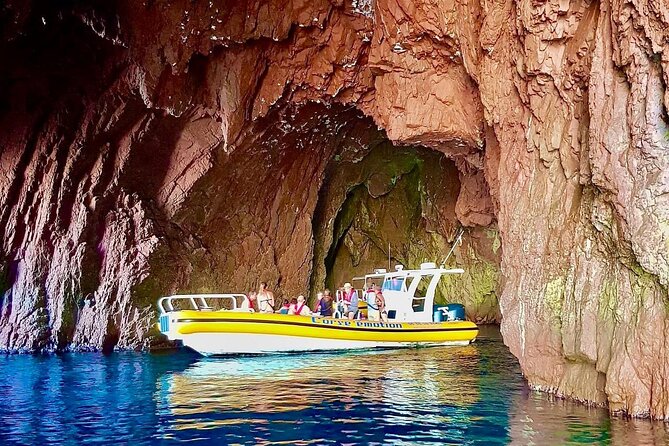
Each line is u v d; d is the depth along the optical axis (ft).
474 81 33.73
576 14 24.00
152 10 39.17
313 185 54.95
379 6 35.68
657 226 19.43
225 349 39.91
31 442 19.86
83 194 45.47
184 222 48.73
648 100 19.60
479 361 38.19
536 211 26.03
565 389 24.13
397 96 36.99
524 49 26.58
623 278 21.11
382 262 73.56
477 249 66.23
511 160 28.68
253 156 48.75
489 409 23.31
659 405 19.48
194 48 40.93
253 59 42.45
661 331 19.54
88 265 45.57
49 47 41.34
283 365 36.55
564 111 25.02
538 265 25.64
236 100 43.37
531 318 25.76
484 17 29.37
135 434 20.53
